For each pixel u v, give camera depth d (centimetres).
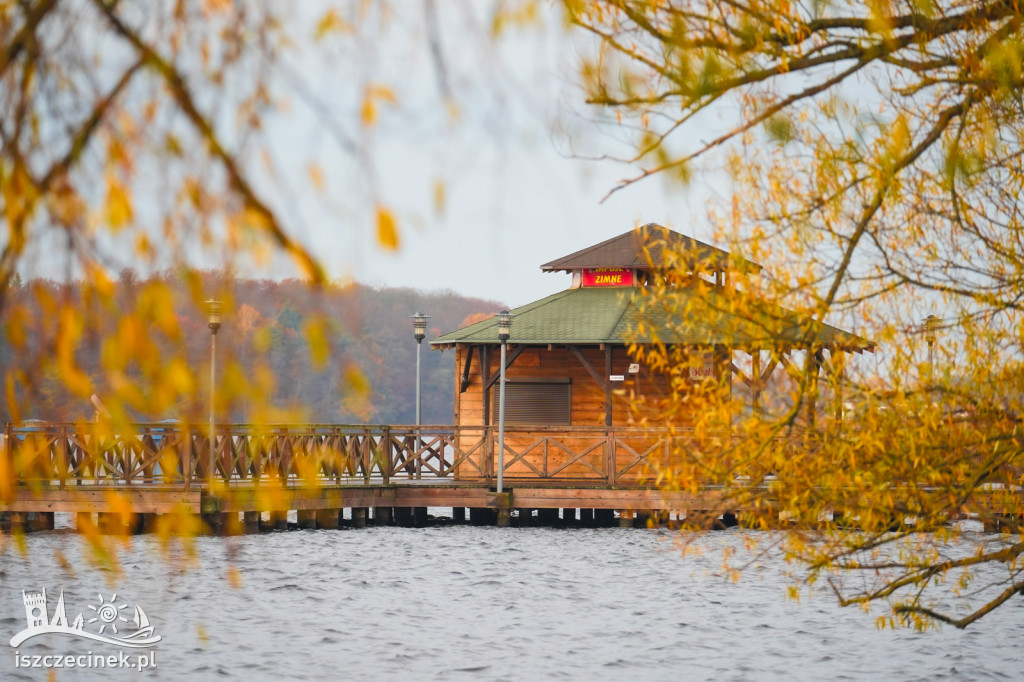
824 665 4534
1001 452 2398
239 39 841
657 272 2523
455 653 4716
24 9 843
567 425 9631
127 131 829
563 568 7294
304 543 8338
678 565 7400
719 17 1747
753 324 2362
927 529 2608
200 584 6206
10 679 3997
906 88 2042
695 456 2595
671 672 4419
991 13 1881
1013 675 4347
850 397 2441
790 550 2670
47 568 6338
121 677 4103
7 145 826
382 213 791
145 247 820
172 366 812
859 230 2078
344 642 4878
